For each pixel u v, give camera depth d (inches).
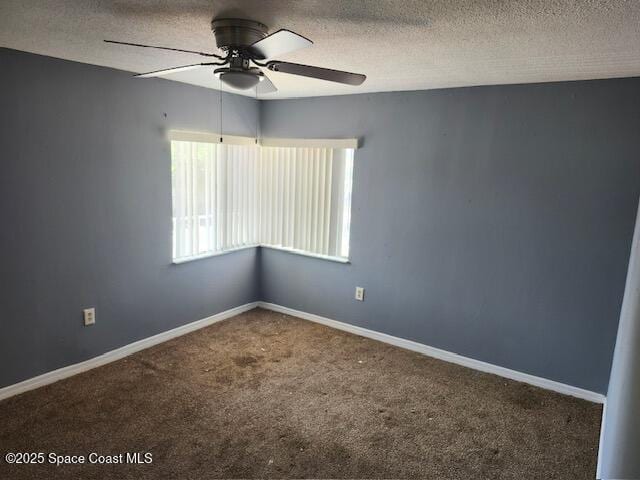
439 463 98.8
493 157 132.9
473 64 103.7
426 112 142.9
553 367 131.0
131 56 111.6
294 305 185.6
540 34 77.6
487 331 140.6
